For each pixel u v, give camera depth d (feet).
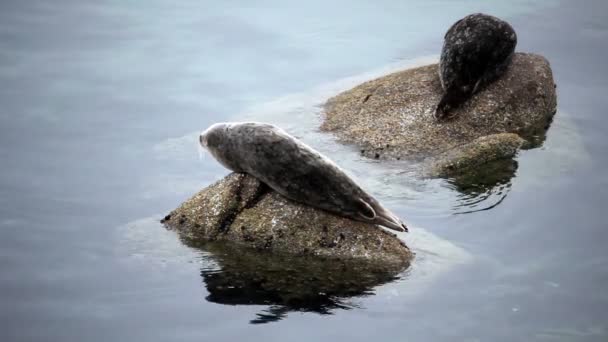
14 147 125.29
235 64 155.94
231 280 92.17
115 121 134.51
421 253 95.71
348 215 97.40
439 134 124.26
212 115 136.36
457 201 107.76
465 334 81.71
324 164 96.84
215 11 179.73
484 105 127.95
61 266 96.58
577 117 132.16
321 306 86.99
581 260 93.71
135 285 92.27
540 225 101.19
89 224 105.81
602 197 106.83
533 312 84.74
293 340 81.46
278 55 159.84
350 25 173.99
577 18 172.76
